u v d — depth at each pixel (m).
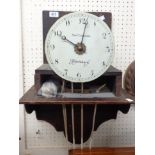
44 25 1.00
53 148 1.09
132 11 1.04
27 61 1.04
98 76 0.71
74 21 0.70
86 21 0.70
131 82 0.88
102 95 0.74
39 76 0.73
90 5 1.02
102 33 0.70
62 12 1.00
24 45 1.03
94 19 0.70
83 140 0.84
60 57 0.70
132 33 1.05
